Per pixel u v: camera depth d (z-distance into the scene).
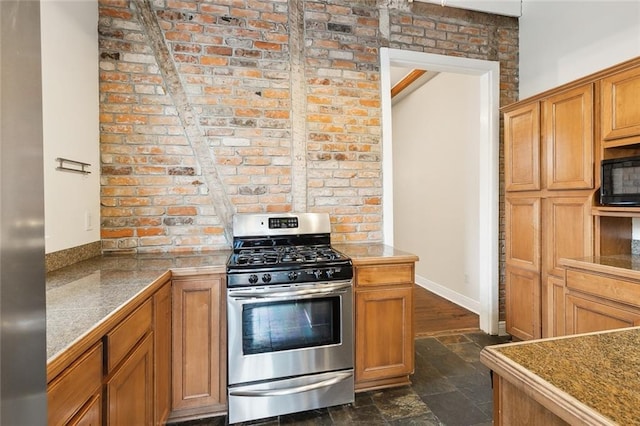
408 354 2.05
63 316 1.02
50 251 1.59
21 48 0.45
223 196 2.31
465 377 2.20
